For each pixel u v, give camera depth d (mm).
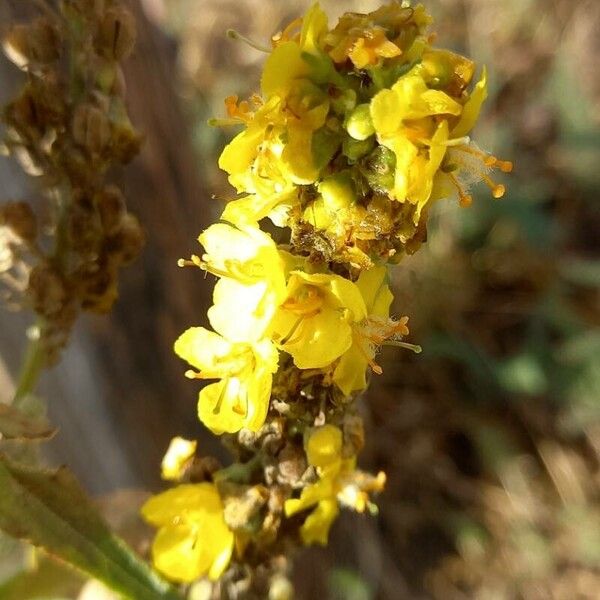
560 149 344
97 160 124
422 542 306
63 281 131
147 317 205
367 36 87
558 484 311
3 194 173
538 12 367
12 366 209
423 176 87
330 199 89
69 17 123
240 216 93
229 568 123
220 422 97
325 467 108
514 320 319
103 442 220
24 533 119
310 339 93
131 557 122
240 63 354
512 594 302
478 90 88
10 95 165
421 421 314
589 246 334
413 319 304
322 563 271
